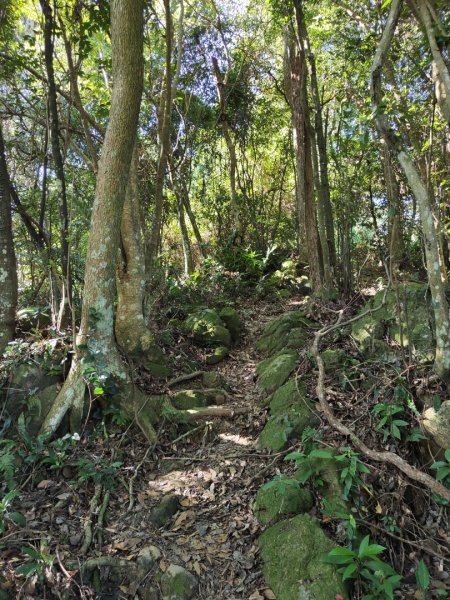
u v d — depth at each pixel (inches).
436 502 139.4
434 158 232.1
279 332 256.4
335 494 138.4
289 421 167.6
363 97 269.3
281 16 326.3
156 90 388.5
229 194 511.5
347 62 289.1
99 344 179.9
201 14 461.7
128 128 174.1
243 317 328.8
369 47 225.1
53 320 203.9
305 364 196.2
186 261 429.4
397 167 273.9
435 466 131.9
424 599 117.1
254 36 466.3
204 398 201.3
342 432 151.3
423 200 148.2
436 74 160.9
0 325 186.1
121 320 216.5
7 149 276.2
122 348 211.6
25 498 144.3
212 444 179.2
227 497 151.0
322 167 298.4
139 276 219.5
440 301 152.6
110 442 171.3
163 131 248.5
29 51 247.6
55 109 203.8
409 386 164.7
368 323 200.5
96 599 118.7
